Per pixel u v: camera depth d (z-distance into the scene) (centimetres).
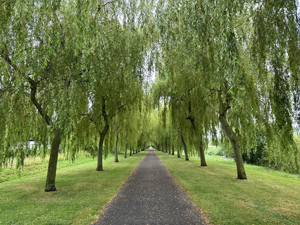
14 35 543
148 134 3139
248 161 2145
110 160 2120
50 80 650
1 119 621
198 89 1067
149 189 711
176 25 644
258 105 754
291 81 447
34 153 799
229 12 361
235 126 934
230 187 716
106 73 854
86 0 451
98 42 647
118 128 1440
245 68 616
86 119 1012
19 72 541
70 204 539
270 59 491
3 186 804
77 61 692
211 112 1274
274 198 577
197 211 470
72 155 939
